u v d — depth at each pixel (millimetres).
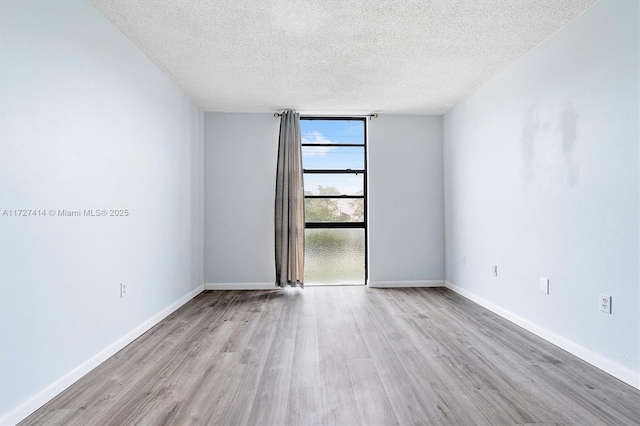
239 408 1891
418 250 5105
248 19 2637
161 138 3537
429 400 1964
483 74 3670
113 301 2658
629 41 2150
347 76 3721
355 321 3438
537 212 3027
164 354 2633
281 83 3904
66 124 2168
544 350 2682
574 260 2602
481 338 2949
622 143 2203
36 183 1932
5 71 1741
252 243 4965
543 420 1768
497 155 3664
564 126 2703
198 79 3770
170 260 3742
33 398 1881
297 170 4898
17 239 1812
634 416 1796
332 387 2117
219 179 4957
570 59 2643
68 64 2186
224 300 4297
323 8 2498
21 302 1829
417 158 5117
